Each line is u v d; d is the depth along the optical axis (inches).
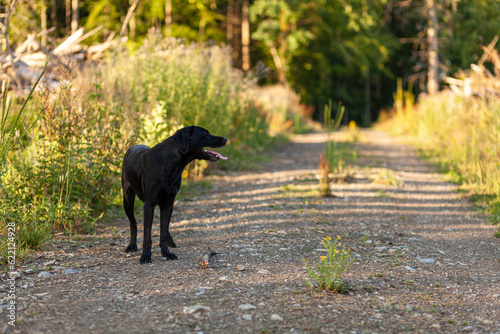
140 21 1014.4
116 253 188.4
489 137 365.1
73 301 137.8
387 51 1185.4
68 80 238.4
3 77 310.8
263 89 887.1
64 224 216.2
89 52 389.7
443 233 233.3
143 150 186.7
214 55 434.9
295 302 140.6
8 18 308.8
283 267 172.7
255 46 1170.0
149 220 176.9
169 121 334.6
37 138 235.6
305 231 225.6
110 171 246.2
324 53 1218.0
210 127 379.6
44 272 159.5
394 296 149.8
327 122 396.8
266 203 289.0
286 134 671.1
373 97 1638.8
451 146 449.7
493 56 552.7
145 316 128.9
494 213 266.8
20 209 204.4
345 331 124.2
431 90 905.5
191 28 1039.6
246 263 176.7
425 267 180.1
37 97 240.8
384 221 251.1
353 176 376.8
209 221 247.0
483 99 430.6
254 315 130.9
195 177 350.0
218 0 1122.7
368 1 1105.4
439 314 137.7
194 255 187.0
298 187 337.1
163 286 151.3
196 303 137.6
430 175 394.0
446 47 1063.6
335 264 168.7
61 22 1030.4
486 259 191.9
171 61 367.9
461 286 160.9
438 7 935.0
